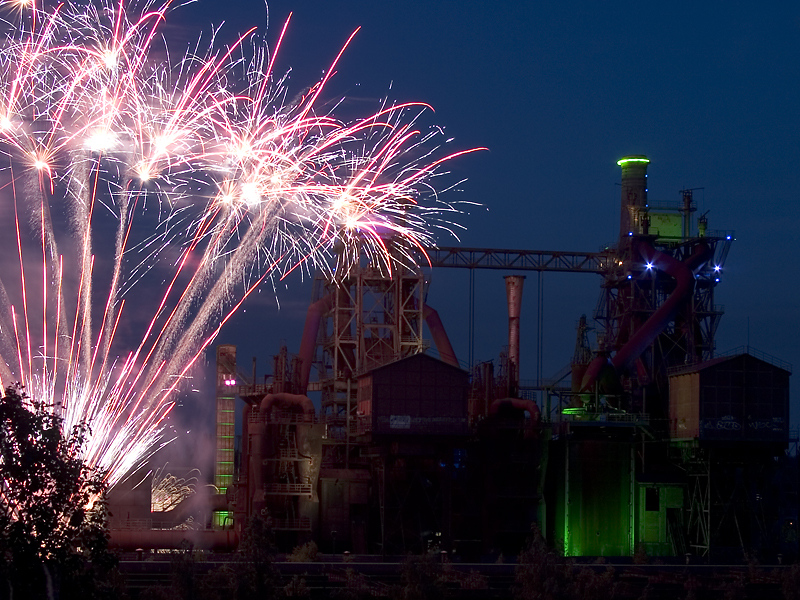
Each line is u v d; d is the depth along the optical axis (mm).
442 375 126812
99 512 44625
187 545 93688
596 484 132625
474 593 99562
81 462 43719
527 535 131875
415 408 125875
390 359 137750
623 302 149625
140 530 115062
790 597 101625
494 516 131250
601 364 136750
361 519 128375
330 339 139125
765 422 131375
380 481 128750
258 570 86625
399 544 127062
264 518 118625
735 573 107062
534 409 132125
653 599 102125
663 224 153250
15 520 43312
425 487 128750
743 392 131250
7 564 41844
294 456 126812
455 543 132750
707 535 129625
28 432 43188
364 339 138375
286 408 128250
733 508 131625
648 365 146625
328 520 127500
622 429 134125
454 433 125938
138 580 94188
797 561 117812
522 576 96875
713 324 147875
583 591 96500
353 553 125562
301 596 93375
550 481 137000
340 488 128375
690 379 132875
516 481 132000
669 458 136375
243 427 134250
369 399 126250
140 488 124188
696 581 104625
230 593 86062
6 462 42500
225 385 148750
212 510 136375
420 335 138000
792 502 137000
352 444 131500
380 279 137750
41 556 42500
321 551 126875
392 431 125000
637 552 125562
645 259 147000
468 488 134125
